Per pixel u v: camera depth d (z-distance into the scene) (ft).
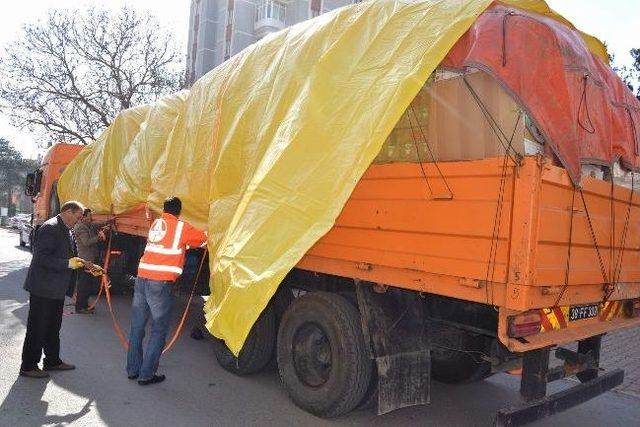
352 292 15.23
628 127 14.83
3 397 15.14
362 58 13.65
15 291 32.81
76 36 77.20
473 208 11.16
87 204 31.14
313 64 15.21
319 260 15.05
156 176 22.25
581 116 12.65
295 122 14.12
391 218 12.80
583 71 12.91
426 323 14.80
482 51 11.46
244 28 138.41
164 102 25.25
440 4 12.79
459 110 12.33
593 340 15.11
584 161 12.49
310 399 15.02
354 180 12.39
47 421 13.70
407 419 15.66
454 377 18.61
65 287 16.99
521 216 10.37
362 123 12.69
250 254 13.87
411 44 12.70
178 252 17.19
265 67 17.63
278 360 16.25
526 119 11.62
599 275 13.17
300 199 13.37
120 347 21.06
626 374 21.34
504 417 11.45
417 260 12.17
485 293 10.93
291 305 15.96
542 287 10.90
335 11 15.70
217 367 19.29
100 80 79.46
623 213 14.44
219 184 17.53
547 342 11.44
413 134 13.17
